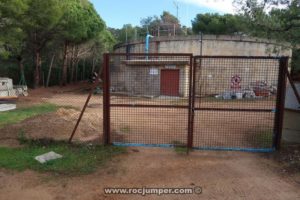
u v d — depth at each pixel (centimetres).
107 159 530
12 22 1416
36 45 2392
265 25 697
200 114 1078
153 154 568
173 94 983
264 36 712
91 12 2698
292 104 660
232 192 405
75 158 527
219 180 445
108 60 592
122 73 1029
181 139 688
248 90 753
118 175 460
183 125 861
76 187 414
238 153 580
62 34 2266
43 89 2486
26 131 693
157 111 1129
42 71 2864
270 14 692
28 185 417
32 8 1529
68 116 859
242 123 908
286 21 672
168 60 1516
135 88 1067
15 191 398
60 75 3047
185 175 463
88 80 3656
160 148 606
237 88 762
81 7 2438
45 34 2261
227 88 768
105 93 600
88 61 3772
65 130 702
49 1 1586
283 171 484
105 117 605
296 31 656
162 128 813
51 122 754
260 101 743
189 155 564
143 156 554
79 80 3672
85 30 2417
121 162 518
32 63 2684
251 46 2212
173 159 540
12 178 439
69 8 2131
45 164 493
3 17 1365
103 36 3344
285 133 675
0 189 404
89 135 700
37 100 1619
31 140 634
